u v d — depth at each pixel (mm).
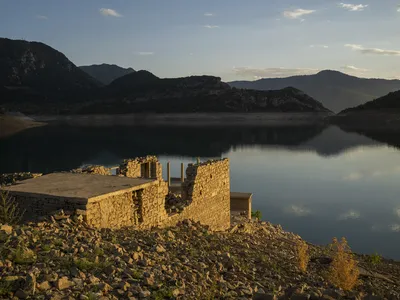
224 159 23109
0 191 14375
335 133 142000
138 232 14250
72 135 137750
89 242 11180
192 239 15930
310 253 20062
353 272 14945
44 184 15359
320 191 55000
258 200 50062
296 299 10516
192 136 135500
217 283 11297
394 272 20391
